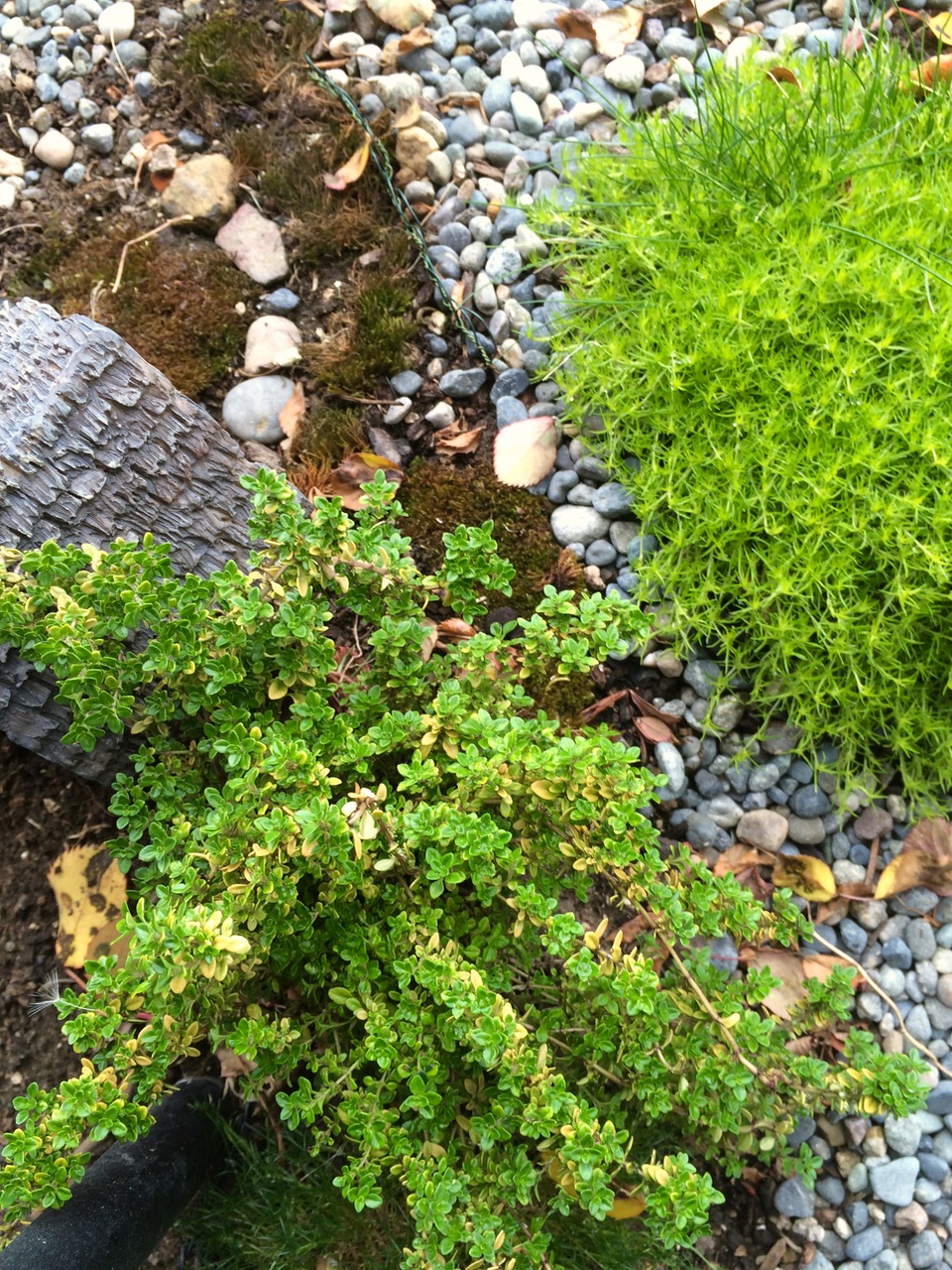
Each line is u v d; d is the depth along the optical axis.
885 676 0.48
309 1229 0.45
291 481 0.55
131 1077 0.36
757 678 0.50
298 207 0.59
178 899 0.36
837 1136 0.50
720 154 0.53
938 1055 0.50
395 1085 0.39
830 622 0.48
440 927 0.41
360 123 0.59
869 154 0.52
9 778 0.52
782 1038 0.43
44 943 0.51
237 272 0.58
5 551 0.39
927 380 0.47
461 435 0.56
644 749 0.53
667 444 0.52
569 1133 0.35
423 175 0.60
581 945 0.41
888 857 0.52
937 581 0.47
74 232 0.60
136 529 0.46
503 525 0.55
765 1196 0.49
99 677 0.39
